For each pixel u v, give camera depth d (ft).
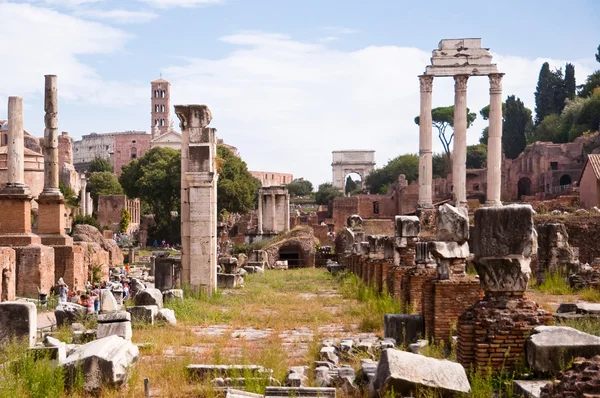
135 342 69.05
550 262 131.75
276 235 287.89
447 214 63.72
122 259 273.75
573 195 318.04
